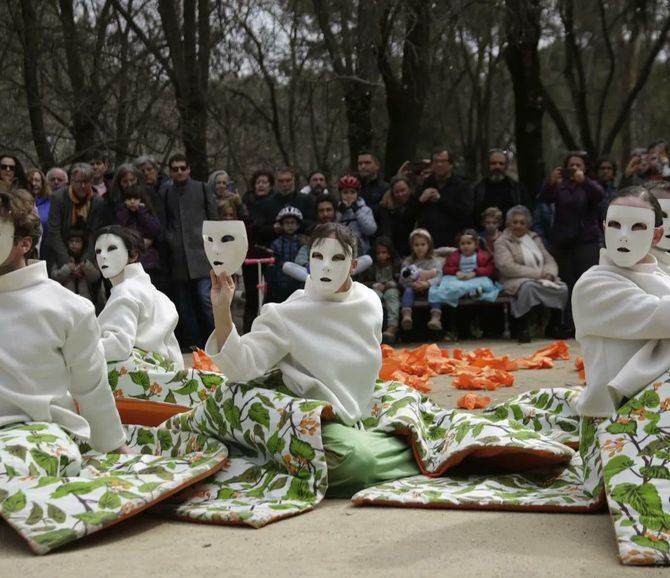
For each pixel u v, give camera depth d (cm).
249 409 537
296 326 564
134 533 457
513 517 468
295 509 485
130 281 716
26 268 485
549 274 1190
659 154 1175
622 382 466
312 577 387
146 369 678
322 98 2281
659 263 532
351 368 568
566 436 586
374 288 1187
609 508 427
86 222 1105
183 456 561
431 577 384
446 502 485
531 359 970
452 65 1988
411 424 555
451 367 939
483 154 2630
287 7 1802
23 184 1098
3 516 433
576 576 382
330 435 529
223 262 540
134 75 1748
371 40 1559
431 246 1189
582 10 2184
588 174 1261
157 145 1891
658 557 394
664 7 2045
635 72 2727
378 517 475
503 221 1247
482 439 527
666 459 435
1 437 459
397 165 1697
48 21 1728
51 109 1794
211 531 459
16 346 477
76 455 473
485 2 1697
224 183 1192
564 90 3225
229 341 540
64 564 409
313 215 1191
